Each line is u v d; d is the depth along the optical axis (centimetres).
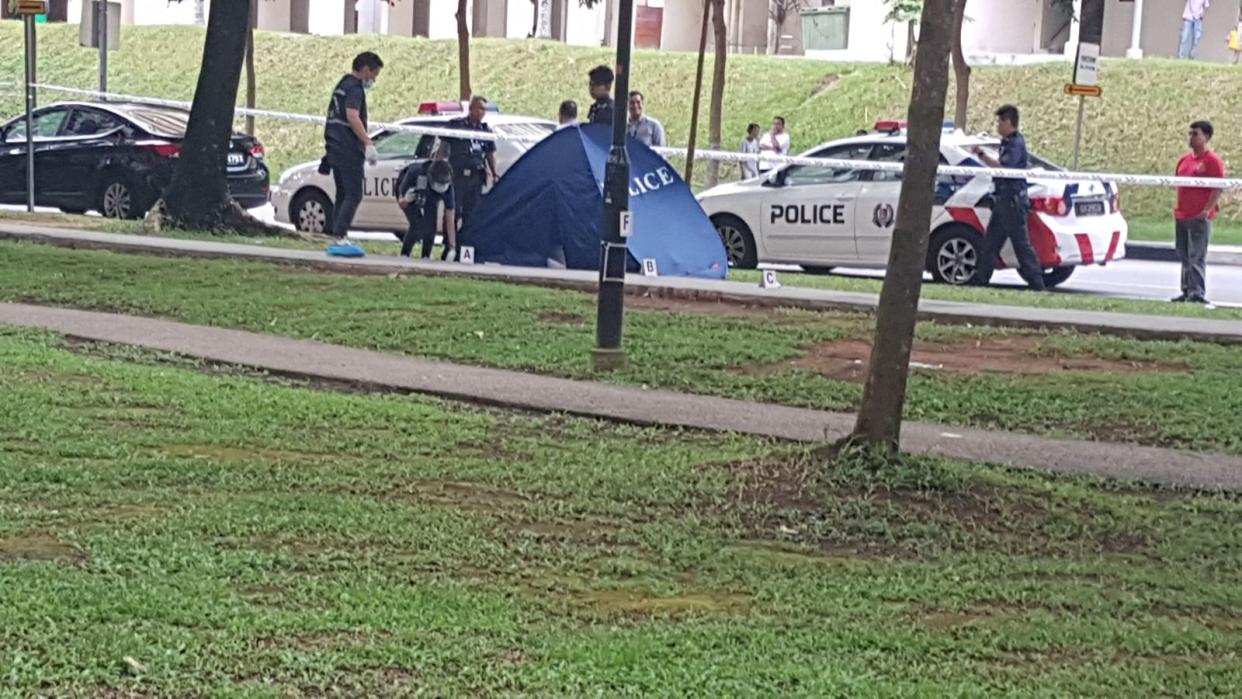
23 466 800
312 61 3753
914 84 780
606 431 977
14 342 1200
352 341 1263
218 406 980
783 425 994
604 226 1162
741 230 1953
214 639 554
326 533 707
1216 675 562
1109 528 769
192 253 1731
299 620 577
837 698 519
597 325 1180
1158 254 2367
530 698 511
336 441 902
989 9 3516
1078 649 591
